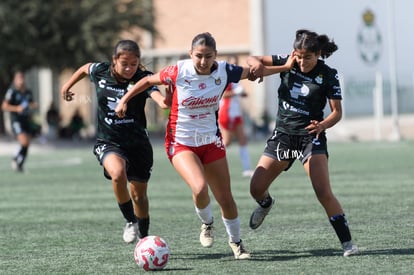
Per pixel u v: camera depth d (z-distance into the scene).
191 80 21.33
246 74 21.80
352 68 122.94
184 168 21.47
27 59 98.12
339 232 22.09
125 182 22.47
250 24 128.25
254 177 23.14
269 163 22.97
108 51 100.12
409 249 22.92
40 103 144.50
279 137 22.86
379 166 54.50
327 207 22.11
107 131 23.12
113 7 102.00
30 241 26.34
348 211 31.80
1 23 93.56
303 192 39.41
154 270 20.78
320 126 21.78
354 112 120.06
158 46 134.25
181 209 34.12
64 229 29.03
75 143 98.50
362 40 124.25
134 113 23.00
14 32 94.19
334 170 52.19
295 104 22.58
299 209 32.91
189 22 132.75
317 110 22.59
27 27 94.62
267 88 123.81
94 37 98.75
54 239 26.69
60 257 23.16
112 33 100.12
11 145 90.81
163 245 20.86
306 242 24.72
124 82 22.81
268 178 23.05
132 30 108.75
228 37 131.00
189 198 38.56
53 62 99.44
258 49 125.44
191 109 21.58
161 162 64.69
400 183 42.59
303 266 20.77
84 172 56.28
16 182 49.41
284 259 21.92
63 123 133.75
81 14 99.31
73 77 23.73
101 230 28.61
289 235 26.20
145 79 21.75
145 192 23.81
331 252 22.78
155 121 120.69
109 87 22.91
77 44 97.81
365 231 26.52
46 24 97.56
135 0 106.00
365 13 124.94
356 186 41.59
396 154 66.06
